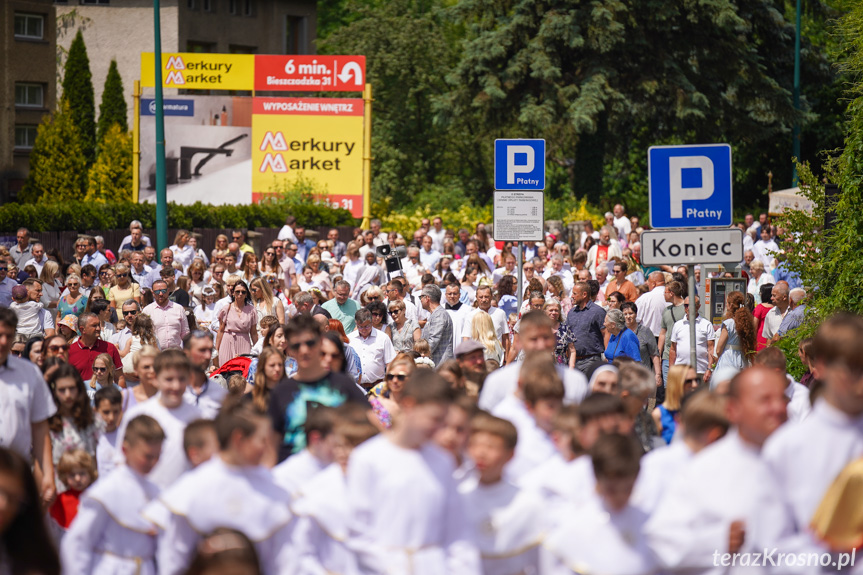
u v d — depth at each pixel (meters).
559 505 12.43
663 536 11.14
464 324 33.22
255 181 88.12
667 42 100.38
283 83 87.44
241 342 35.03
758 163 114.25
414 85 124.50
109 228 69.38
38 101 111.06
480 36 101.50
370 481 11.67
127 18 117.00
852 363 10.66
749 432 11.01
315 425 13.54
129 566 13.45
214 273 42.38
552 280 38.56
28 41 109.00
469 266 44.94
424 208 104.81
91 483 17.25
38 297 34.34
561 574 11.59
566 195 110.25
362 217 87.81
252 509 12.52
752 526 10.83
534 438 14.64
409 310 38.31
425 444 11.91
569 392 17.28
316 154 87.69
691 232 23.94
